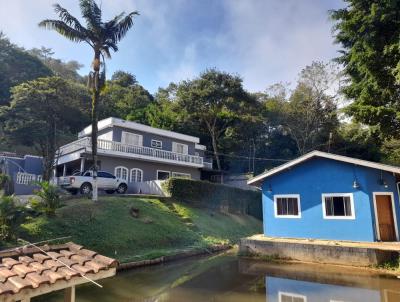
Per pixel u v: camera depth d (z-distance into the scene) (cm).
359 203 1502
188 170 3350
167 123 4162
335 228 1548
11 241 1205
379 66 1725
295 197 1695
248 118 3941
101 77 1889
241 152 4409
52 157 2547
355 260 1314
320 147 4072
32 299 924
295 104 4169
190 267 1376
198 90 3844
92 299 930
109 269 483
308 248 1441
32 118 2495
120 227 1642
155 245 1648
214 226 2234
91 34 1853
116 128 2828
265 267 1362
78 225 1516
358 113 1755
